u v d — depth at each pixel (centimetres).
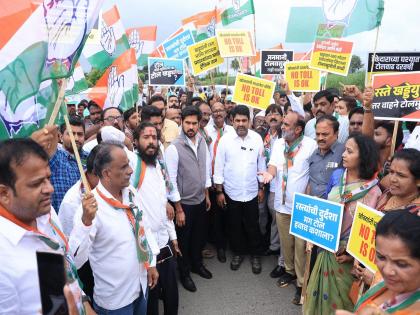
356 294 249
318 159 346
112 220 222
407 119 294
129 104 463
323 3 494
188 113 398
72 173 334
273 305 372
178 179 407
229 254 498
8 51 181
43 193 140
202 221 426
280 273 429
